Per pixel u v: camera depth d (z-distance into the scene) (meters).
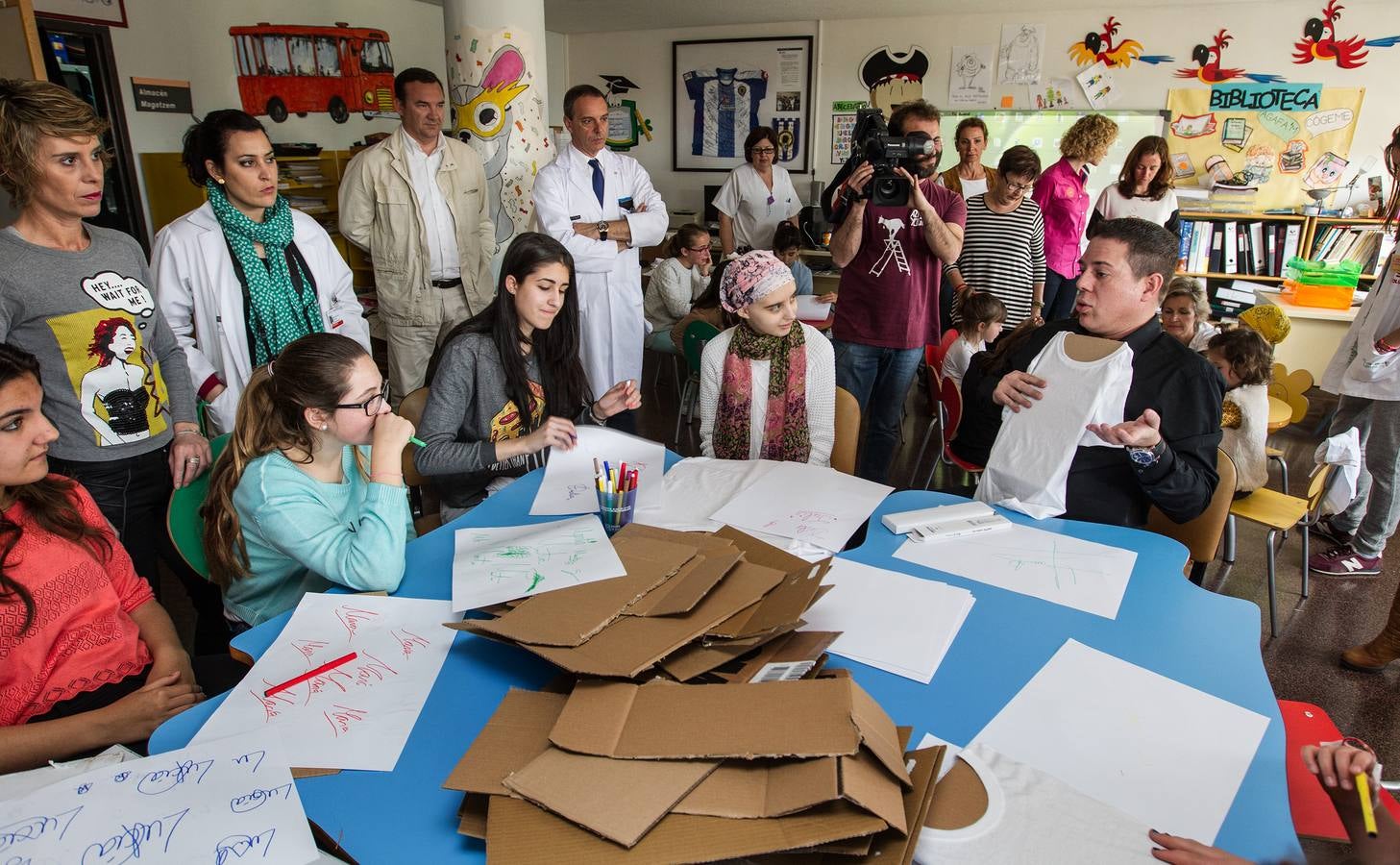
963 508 1.60
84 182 1.70
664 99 7.21
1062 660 1.15
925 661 1.14
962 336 3.28
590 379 3.46
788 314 2.12
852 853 0.77
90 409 1.83
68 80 4.20
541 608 1.12
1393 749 2.09
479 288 3.60
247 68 5.03
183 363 2.12
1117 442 1.48
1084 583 1.35
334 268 2.58
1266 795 0.92
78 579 1.31
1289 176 5.73
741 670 1.03
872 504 1.67
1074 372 1.65
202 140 2.22
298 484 1.46
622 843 0.76
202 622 1.92
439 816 0.88
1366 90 5.44
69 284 1.76
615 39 7.19
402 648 1.17
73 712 1.30
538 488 1.74
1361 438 2.98
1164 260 1.63
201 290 2.30
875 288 3.01
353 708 1.04
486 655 1.15
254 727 1.01
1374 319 2.79
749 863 0.78
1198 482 1.60
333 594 1.29
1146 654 1.17
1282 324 3.42
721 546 1.32
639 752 0.86
